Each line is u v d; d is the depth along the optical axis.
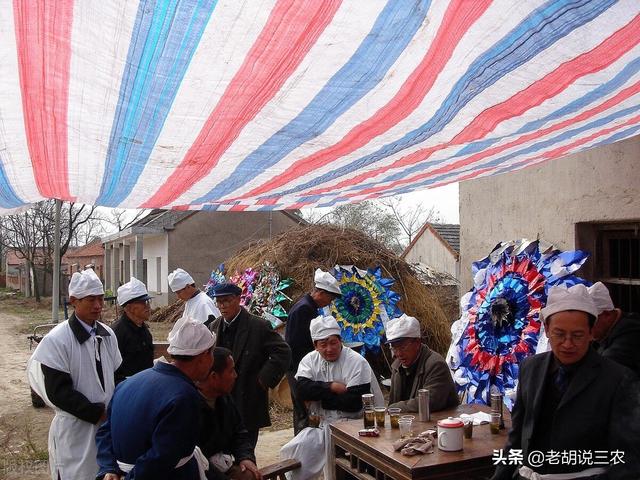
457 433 3.17
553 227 5.25
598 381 2.36
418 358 4.15
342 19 1.82
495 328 5.18
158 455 2.51
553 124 3.22
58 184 3.19
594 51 2.23
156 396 2.63
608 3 1.90
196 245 23.11
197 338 2.75
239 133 2.62
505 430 3.59
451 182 4.70
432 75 2.26
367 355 9.71
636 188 4.48
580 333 2.38
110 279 32.88
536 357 2.66
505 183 5.82
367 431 3.54
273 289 9.96
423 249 23.03
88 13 1.66
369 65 2.11
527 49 2.15
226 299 4.68
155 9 1.66
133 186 3.35
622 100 2.90
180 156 2.84
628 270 4.79
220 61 1.96
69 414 3.76
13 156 2.64
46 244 35.94
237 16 1.74
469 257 6.33
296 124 2.59
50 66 1.90
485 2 1.82
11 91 2.04
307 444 4.39
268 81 2.13
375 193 4.73
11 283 51.75
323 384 4.42
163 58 1.90
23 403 9.09
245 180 3.49
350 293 9.61
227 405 3.38
